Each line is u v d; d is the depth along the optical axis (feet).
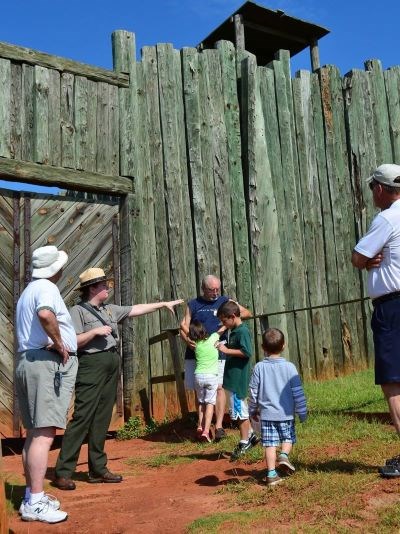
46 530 13.93
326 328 35.78
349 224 37.78
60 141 29.14
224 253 32.73
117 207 30.73
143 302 30.19
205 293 25.53
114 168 30.60
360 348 37.01
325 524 12.01
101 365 18.62
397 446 17.43
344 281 36.88
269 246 34.27
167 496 15.90
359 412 23.27
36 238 28.22
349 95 38.96
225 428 25.81
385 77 40.75
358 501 12.87
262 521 12.67
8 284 27.25
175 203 31.86
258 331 33.06
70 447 17.98
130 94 31.53
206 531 12.34
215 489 15.97
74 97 29.86
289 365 16.14
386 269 14.44
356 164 38.45
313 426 21.38
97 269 19.60
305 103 37.55
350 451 17.48
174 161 32.24
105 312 19.61
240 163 34.27
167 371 30.63
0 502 12.25
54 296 15.30
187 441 23.98
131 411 29.01
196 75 33.65
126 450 24.31
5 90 28.04
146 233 30.91
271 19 40.11
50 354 14.93
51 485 17.94
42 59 29.04
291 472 15.76
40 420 14.52
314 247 36.24
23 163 27.84
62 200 29.17
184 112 33.17
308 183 36.73
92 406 18.33
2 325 26.89
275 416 15.64
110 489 17.62
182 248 31.71
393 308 14.26
